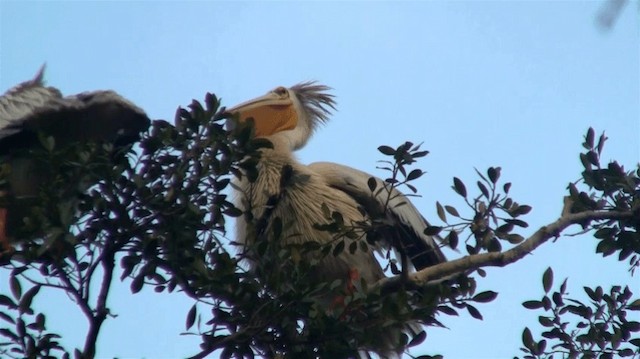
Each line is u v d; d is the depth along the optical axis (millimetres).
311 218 15672
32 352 10430
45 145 10359
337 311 10891
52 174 10344
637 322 12188
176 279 10836
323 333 10680
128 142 13898
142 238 10641
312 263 11695
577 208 12727
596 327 12211
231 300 10789
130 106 13609
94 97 13422
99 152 10508
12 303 10422
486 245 11750
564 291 12273
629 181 12625
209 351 10812
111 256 10500
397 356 12375
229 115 10836
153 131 10891
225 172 10781
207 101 10734
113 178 10312
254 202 15766
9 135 13023
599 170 12695
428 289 10867
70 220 9883
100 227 10414
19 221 11664
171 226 10555
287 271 11195
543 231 12391
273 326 10953
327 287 11492
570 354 12133
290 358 10922
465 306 10992
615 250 12742
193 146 10734
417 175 11836
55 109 13305
